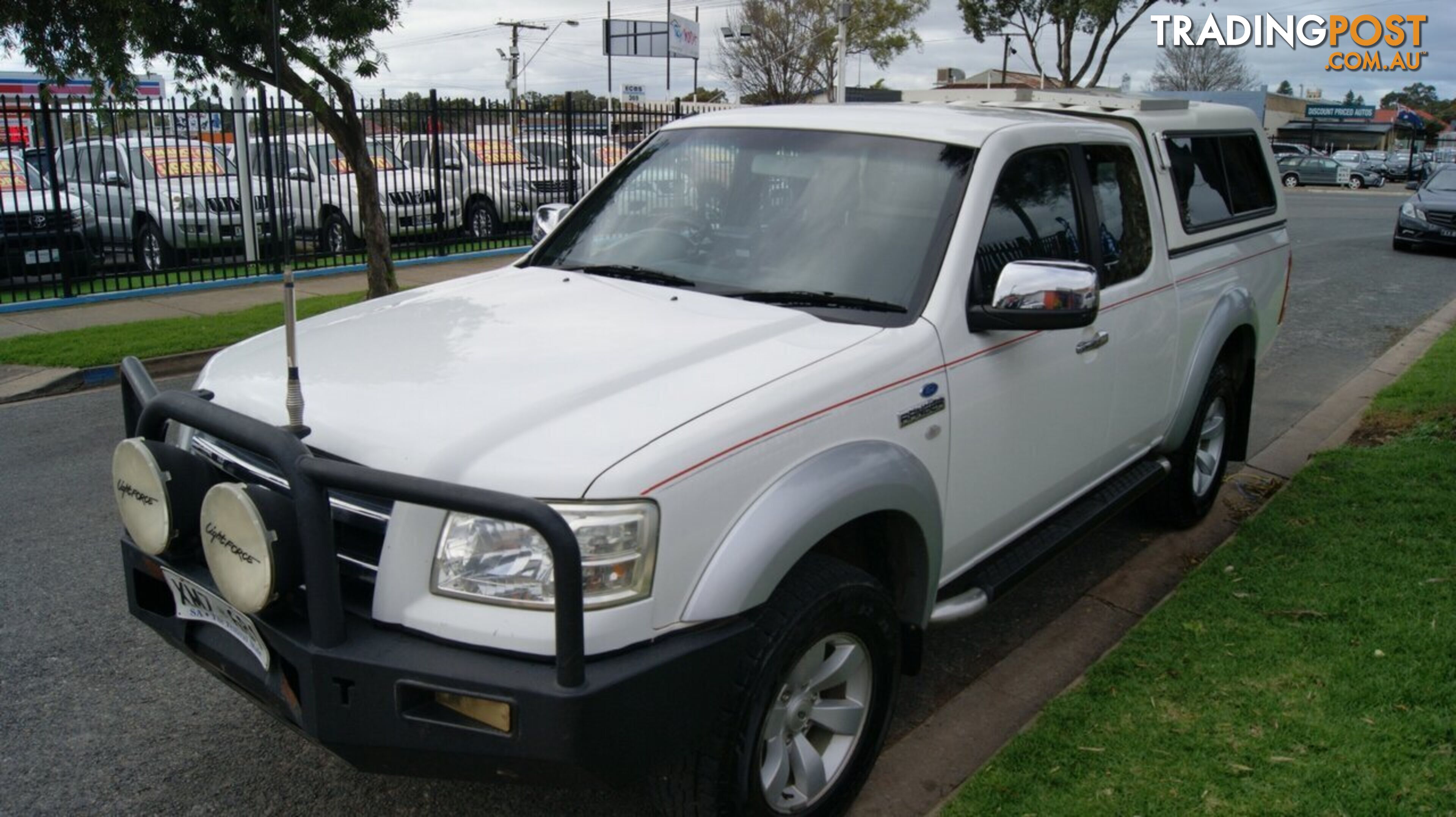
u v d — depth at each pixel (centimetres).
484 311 354
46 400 881
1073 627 461
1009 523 394
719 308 349
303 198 1745
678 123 458
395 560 255
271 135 1725
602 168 1997
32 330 1130
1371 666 381
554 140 1953
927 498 325
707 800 275
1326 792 314
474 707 247
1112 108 508
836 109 435
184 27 1011
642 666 250
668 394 283
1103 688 378
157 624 311
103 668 423
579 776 249
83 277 1464
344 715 252
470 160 1850
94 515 595
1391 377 934
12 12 956
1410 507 534
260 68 1085
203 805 338
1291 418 802
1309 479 592
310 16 1058
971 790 324
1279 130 7069
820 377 300
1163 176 490
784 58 4531
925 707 400
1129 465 492
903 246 359
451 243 1783
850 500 291
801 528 277
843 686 318
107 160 1606
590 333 325
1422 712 350
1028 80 3120
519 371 296
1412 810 304
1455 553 476
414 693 250
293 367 275
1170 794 317
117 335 1083
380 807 339
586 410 274
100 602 482
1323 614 424
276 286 1437
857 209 376
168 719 387
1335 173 4619
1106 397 436
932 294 345
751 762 278
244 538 255
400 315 358
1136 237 463
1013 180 388
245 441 261
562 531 232
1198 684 377
